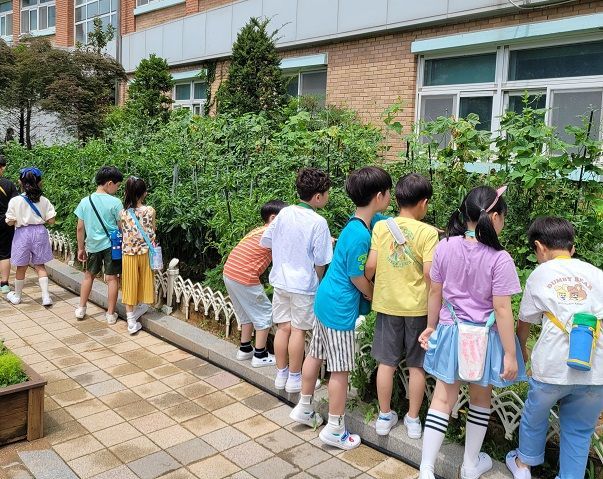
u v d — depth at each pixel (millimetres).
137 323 5676
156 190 6602
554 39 8133
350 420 3746
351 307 3500
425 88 9852
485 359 2957
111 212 5781
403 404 3775
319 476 3320
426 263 3309
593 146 4500
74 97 14016
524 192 4961
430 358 3146
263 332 4523
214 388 4457
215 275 5594
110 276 5809
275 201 4582
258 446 3641
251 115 8305
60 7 21906
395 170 5816
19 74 14039
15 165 10773
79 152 9203
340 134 6023
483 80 9086
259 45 10594
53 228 8547
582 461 2912
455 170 5309
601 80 7688
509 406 3301
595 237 4648
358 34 10539
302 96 10766
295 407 3885
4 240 6945
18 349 5227
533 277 2965
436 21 9312
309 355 3719
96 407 4137
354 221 3510
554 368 2801
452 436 3445
